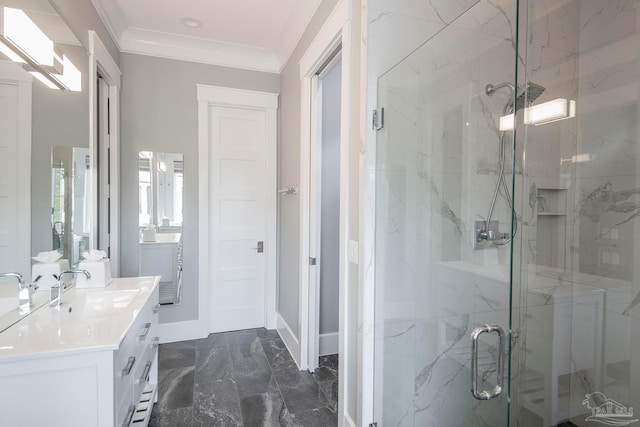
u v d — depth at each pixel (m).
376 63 1.59
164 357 2.75
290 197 2.97
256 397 2.20
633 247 1.61
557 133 1.83
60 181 1.77
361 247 1.63
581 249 1.80
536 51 1.77
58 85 1.74
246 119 3.34
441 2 1.71
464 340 1.60
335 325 2.89
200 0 2.40
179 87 3.03
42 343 1.17
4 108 1.33
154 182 2.97
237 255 3.35
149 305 1.83
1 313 1.31
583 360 1.80
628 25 1.64
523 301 1.76
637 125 1.61
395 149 1.60
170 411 2.03
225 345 3.00
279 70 3.33
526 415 1.77
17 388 1.09
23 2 1.43
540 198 1.82
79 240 2.00
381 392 1.62
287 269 3.05
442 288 1.60
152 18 2.62
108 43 2.53
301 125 2.60
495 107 1.68
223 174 3.28
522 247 1.77
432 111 1.58
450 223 1.61
